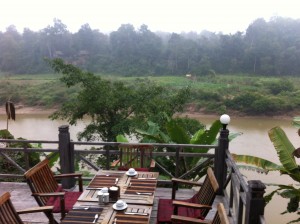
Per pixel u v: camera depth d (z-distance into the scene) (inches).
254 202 88.2
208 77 1845.5
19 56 2188.7
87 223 86.0
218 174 158.4
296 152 202.4
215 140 233.6
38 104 1139.3
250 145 581.0
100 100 511.2
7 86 1282.0
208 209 105.6
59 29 2343.8
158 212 111.1
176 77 1889.8
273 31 2242.9
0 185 174.7
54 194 110.0
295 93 1085.1
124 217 89.5
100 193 101.0
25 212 98.6
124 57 2155.5
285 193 219.9
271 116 962.1
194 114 1015.6
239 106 1003.9
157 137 256.2
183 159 253.0
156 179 123.0
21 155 245.4
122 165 161.9
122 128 486.3
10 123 899.4
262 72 2009.1
